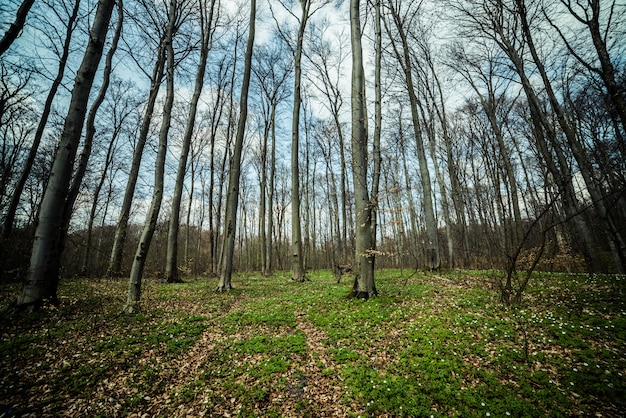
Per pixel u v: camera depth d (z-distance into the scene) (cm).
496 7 1455
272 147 2688
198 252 3872
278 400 488
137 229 3594
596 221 1906
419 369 534
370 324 764
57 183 864
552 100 1273
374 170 1087
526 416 402
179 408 470
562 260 1383
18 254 1337
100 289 1306
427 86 2142
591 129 1427
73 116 894
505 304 822
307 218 3253
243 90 1459
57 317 795
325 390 512
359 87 1109
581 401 427
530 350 569
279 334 758
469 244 2831
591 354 534
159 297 1175
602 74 809
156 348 658
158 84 1594
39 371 535
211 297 1206
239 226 5334
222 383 537
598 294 841
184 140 1803
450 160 2331
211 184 2570
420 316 784
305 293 1222
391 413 437
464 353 577
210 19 1641
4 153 1850
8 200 1770
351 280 1683
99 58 945
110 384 520
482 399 444
